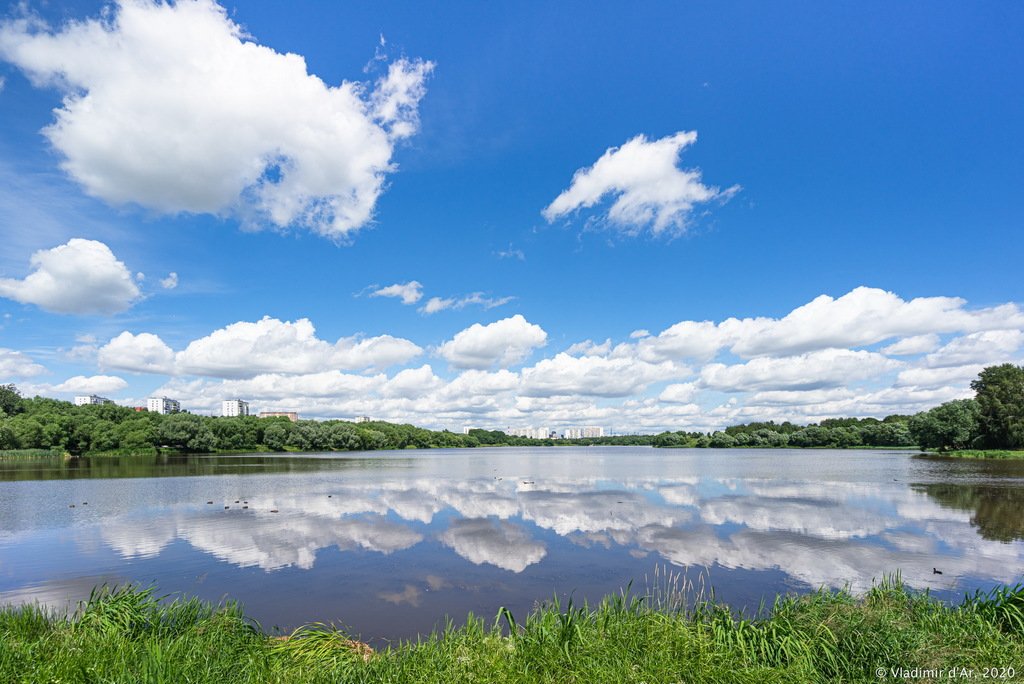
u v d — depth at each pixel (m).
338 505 37.69
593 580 18.42
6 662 7.65
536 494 44.22
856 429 161.00
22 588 18.03
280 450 151.50
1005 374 96.19
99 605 10.67
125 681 7.21
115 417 130.88
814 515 32.00
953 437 101.25
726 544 23.88
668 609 11.63
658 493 44.28
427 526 29.14
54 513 34.19
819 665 8.35
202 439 126.25
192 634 9.79
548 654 8.09
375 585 18.06
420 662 8.20
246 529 28.44
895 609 10.52
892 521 29.56
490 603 16.16
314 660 9.09
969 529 27.22
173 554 22.78
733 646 8.78
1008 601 10.06
